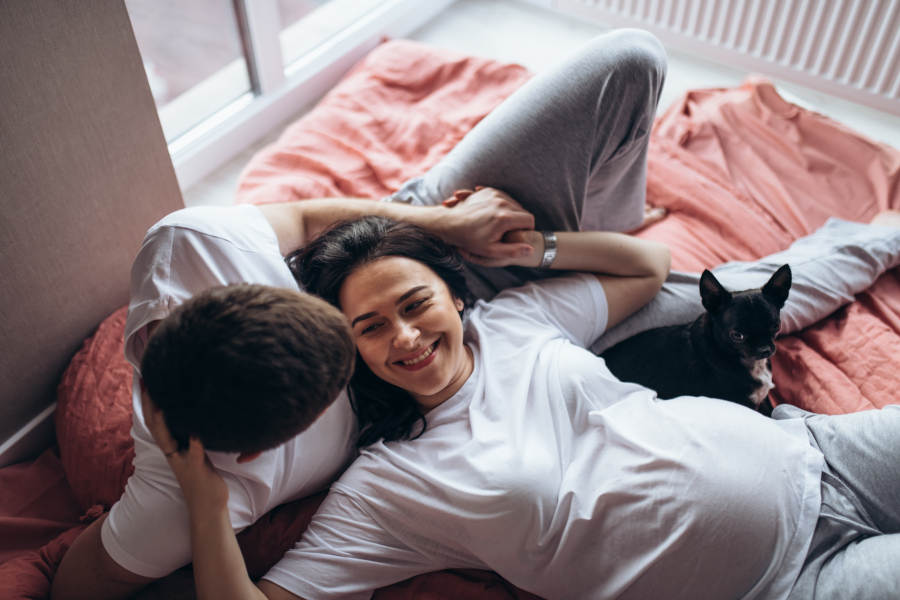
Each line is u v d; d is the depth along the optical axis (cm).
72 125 133
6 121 121
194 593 112
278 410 81
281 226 126
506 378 119
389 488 108
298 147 204
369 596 110
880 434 108
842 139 202
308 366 82
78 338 153
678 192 188
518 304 133
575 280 137
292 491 112
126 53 139
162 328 83
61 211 137
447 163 147
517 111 136
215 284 106
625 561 103
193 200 237
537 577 109
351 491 110
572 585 107
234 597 94
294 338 82
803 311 148
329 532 108
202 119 247
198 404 80
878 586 94
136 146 150
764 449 106
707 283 124
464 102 225
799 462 107
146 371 83
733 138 208
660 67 135
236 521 100
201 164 242
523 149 135
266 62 249
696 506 100
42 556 117
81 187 140
